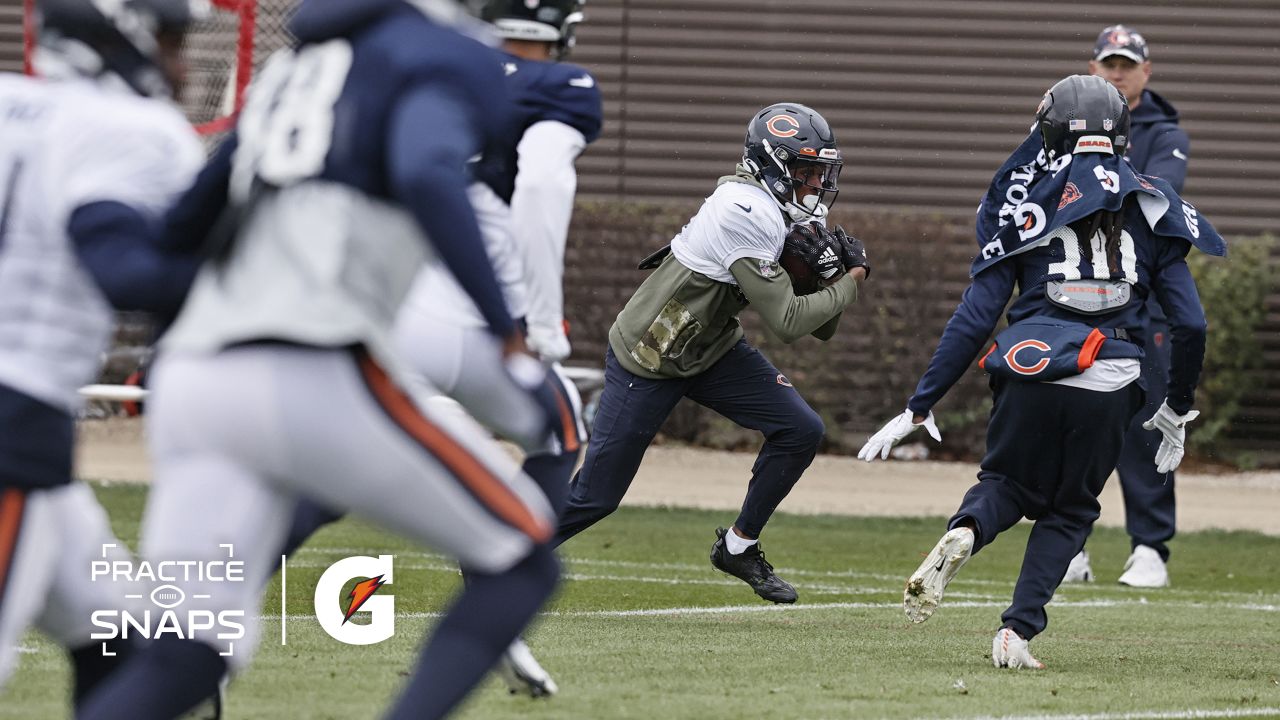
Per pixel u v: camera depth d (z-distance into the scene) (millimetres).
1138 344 21188
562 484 17203
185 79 12242
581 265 56688
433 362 16031
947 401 54500
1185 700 18797
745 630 23984
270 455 10594
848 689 18734
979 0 60094
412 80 10594
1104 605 28906
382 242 10672
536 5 17484
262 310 10500
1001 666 20953
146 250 10766
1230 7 58688
